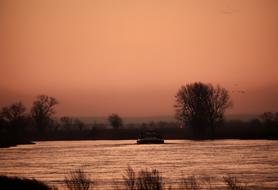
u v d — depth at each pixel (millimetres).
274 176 129125
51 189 100562
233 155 195875
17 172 153500
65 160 195250
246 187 110562
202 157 191000
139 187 75250
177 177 128500
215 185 112375
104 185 114562
